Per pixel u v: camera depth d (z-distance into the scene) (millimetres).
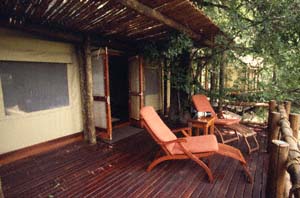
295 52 4797
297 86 5289
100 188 2662
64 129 4309
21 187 2691
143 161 3477
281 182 1726
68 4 2645
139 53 5363
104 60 4336
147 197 2459
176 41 4520
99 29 4000
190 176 2949
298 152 1730
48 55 3914
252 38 5027
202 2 5719
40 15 3100
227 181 2809
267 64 5605
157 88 6957
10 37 3377
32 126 3750
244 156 3627
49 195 2516
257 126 5559
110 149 4062
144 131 5281
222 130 5109
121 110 6836
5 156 3400
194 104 4738
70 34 3957
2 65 3352
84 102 4465
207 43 5402
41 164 3383
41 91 3896
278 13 4598
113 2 2578
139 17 3219
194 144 3039
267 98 5891
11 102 3480
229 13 5078
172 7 2896
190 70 5984
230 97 6414
